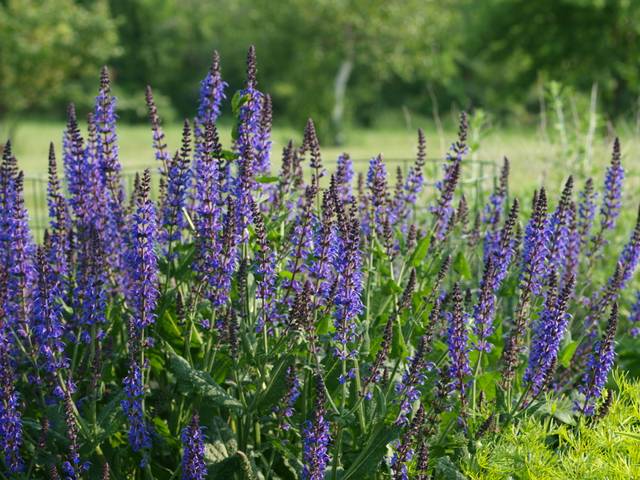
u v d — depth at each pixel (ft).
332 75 159.22
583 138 33.30
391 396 15.94
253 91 16.33
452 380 15.47
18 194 15.87
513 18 113.70
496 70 195.62
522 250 19.83
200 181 16.29
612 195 22.17
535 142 36.65
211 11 207.92
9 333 17.06
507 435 14.62
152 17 219.61
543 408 16.55
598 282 26.91
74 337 16.47
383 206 18.03
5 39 104.99
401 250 18.94
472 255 22.09
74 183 17.76
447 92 215.92
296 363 16.79
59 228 17.44
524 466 14.11
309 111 153.69
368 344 16.39
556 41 110.83
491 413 15.94
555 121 35.88
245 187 15.79
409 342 17.04
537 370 15.80
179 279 17.37
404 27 145.28
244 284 15.83
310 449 13.88
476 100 202.59
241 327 16.30
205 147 16.07
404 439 14.38
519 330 16.52
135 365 15.19
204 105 17.16
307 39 150.20
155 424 16.22
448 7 148.25
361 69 165.17
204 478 15.17
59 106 194.18
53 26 107.86
